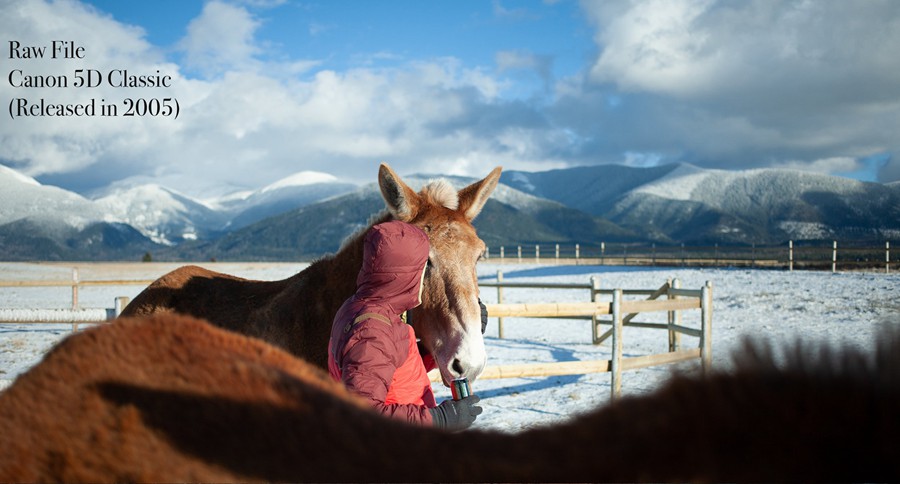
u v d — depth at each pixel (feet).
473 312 9.93
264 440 2.78
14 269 112.78
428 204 10.93
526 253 177.68
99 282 40.19
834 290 48.98
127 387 3.10
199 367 3.20
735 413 2.25
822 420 2.16
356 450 2.67
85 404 3.06
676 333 28.48
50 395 3.19
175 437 2.85
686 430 2.27
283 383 3.07
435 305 10.06
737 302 47.32
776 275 62.95
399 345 7.13
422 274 7.62
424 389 7.77
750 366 2.39
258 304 12.20
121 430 2.90
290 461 2.69
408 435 2.74
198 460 2.76
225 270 119.24
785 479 2.15
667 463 2.25
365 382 6.57
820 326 35.91
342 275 11.21
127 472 2.78
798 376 2.29
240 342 3.85
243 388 3.04
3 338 34.55
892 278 53.98
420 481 2.47
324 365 11.02
